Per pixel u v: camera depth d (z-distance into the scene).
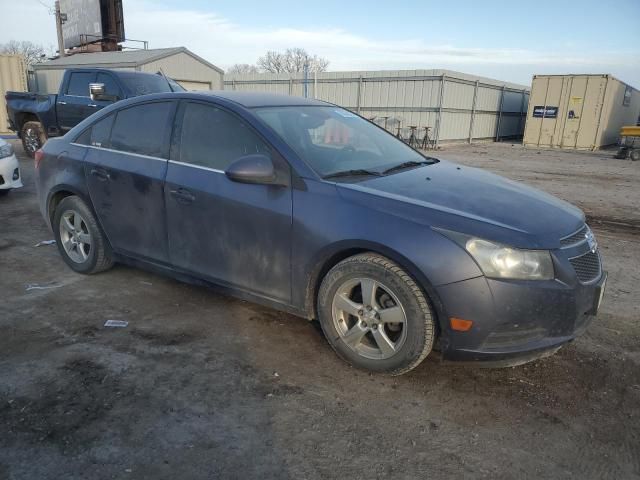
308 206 3.16
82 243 4.59
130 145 4.13
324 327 3.25
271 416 2.71
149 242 4.04
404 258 2.82
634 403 2.93
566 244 2.92
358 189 3.11
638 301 4.46
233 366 3.18
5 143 7.53
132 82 10.21
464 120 25.81
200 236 3.68
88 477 2.25
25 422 2.60
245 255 3.48
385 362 3.03
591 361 3.38
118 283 4.46
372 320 3.05
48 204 4.76
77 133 4.57
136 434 2.54
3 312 3.86
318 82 25.50
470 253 2.74
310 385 3.01
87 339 3.47
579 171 14.65
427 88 22.84
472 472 2.36
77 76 10.80
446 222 2.83
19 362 3.16
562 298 2.80
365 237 2.94
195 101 3.82
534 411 2.83
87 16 28.16
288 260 3.28
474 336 2.78
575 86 23.84
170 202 3.78
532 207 3.15
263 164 3.22
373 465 2.38
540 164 16.59
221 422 2.65
